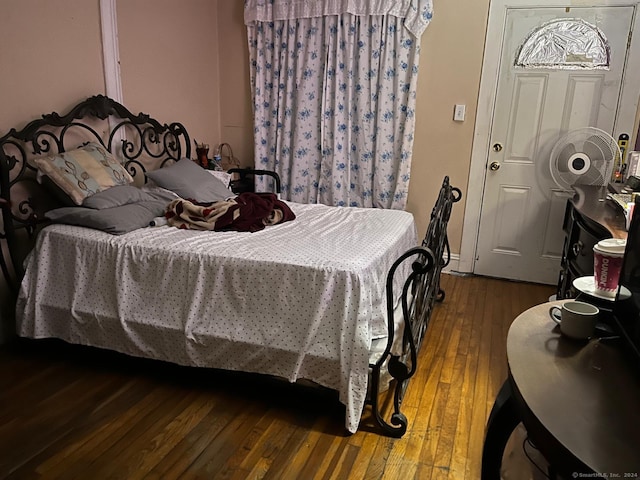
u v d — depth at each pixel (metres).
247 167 4.38
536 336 1.14
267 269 2.02
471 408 2.11
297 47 3.81
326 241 2.37
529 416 0.87
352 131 3.84
